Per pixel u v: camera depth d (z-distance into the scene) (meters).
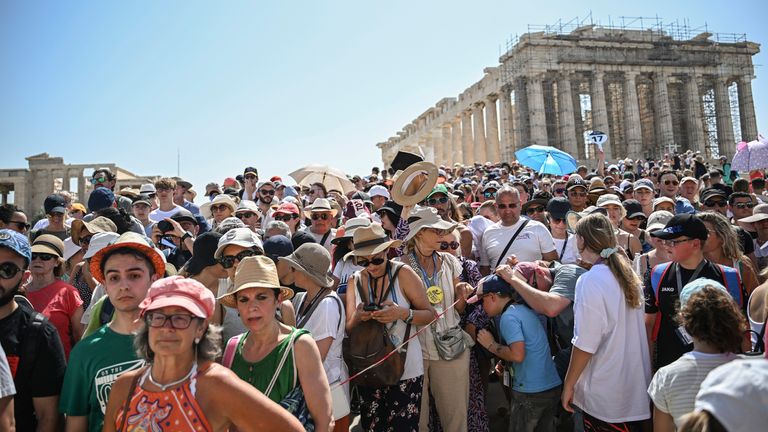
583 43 57.66
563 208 9.22
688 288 4.83
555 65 57.00
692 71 60.69
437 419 7.25
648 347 5.79
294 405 4.50
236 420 3.68
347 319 6.28
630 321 5.60
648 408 5.55
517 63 58.31
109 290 4.68
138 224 9.07
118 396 3.80
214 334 3.87
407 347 6.17
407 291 6.38
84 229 8.27
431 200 10.09
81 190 73.19
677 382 4.30
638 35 60.59
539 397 6.52
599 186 13.62
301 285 6.02
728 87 64.12
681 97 65.75
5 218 9.68
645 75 60.97
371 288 6.42
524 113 57.47
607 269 5.66
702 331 4.31
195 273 6.34
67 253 8.50
